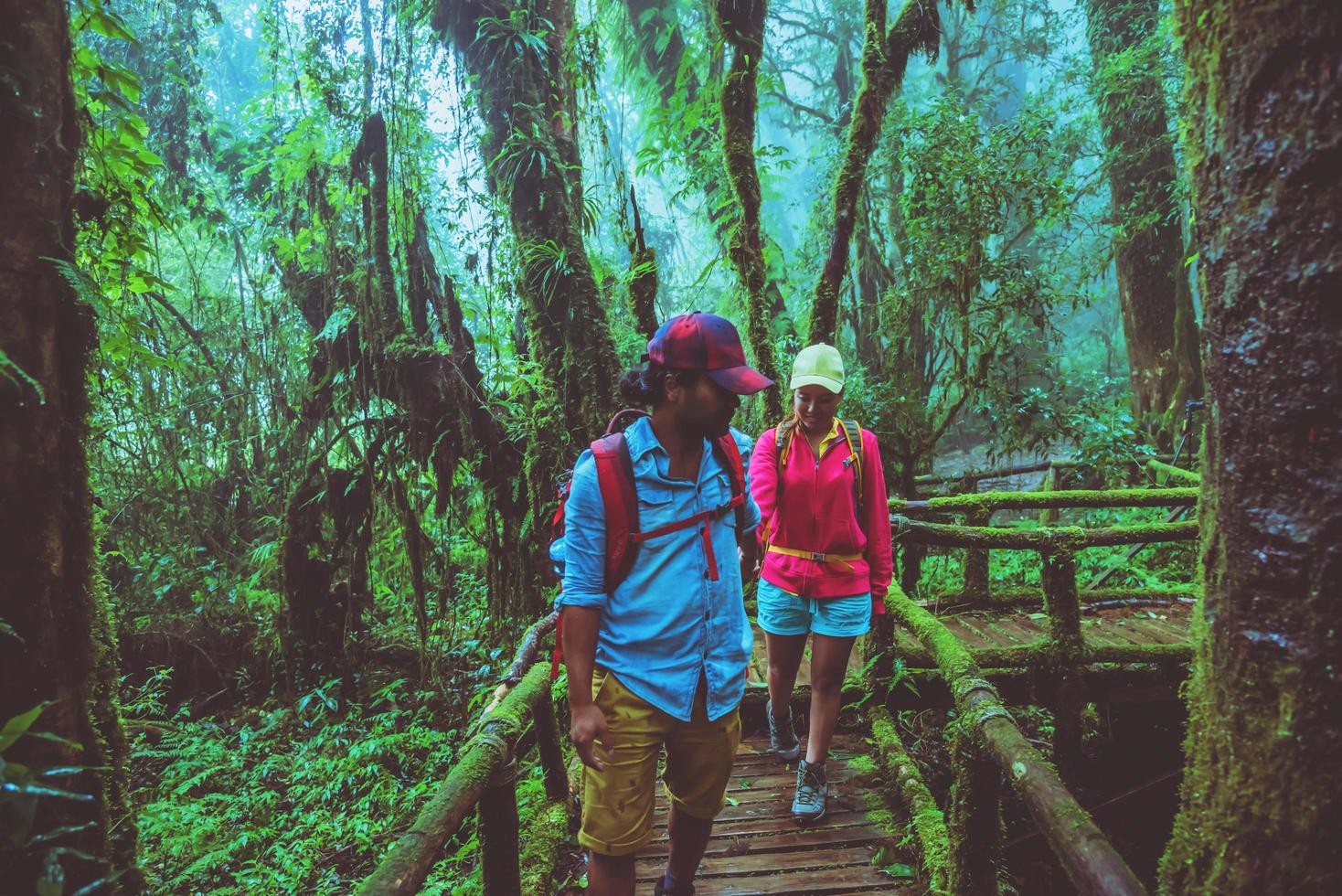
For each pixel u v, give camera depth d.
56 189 1.90
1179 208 10.33
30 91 1.84
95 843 1.89
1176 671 4.86
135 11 8.06
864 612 3.22
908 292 8.44
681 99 7.90
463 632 7.27
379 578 8.10
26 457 1.81
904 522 4.49
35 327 1.83
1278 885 1.14
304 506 7.02
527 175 5.50
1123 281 11.06
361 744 5.75
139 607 7.84
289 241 7.32
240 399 8.49
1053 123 8.91
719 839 3.34
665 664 2.07
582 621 2.01
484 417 6.16
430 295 6.36
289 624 7.07
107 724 2.08
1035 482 12.66
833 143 13.73
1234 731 1.21
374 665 7.28
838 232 6.39
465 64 5.56
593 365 5.54
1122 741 6.01
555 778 3.47
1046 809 1.75
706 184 8.10
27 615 1.80
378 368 6.31
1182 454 8.96
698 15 10.23
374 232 6.05
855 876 3.08
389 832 4.93
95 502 2.10
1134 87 10.52
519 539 6.05
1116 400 10.96
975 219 7.92
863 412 8.07
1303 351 1.10
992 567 8.57
